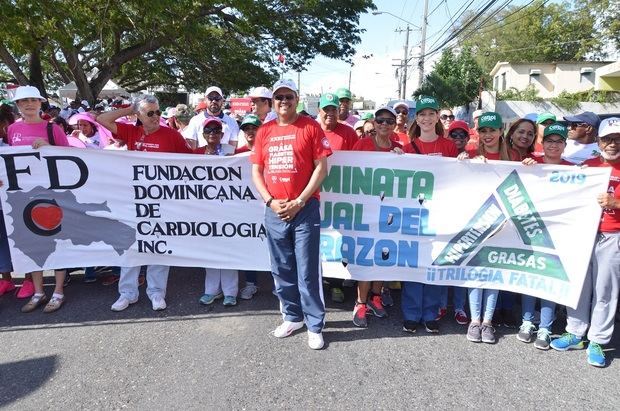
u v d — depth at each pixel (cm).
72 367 327
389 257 403
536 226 372
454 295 411
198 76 2289
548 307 366
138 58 2205
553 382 315
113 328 385
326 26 2119
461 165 389
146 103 424
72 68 1784
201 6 1558
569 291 356
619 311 415
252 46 2128
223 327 388
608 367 335
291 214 340
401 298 432
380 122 418
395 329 392
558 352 356
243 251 431
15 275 507
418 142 418
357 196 407
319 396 296
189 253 432
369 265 406
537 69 3547
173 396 295
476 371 327
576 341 360
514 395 299
